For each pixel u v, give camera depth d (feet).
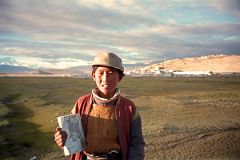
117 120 9.12
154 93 137.28
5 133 50.42
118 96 9.31
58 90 153.58
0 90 148.56
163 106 88.48
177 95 125.49
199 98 112.98
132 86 191.01
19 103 94.48
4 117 66.28
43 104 91.15
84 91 148.97
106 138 9.07
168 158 36.88
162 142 43.93
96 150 9.11
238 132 51.37
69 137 8.65
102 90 9.21
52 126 56.70
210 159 36.55
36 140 45.88
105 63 8.92
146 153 38.70
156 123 58.34
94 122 9.16
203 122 60.39
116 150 9.12
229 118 65.87
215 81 282.56
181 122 60.13
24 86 188.65
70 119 8.79
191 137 47.24
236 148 41.34
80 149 8.91
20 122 60.85
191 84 220.23
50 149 40.93
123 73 9.41
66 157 37.42
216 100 105.60
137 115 9.42
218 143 43.93
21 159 36.78
